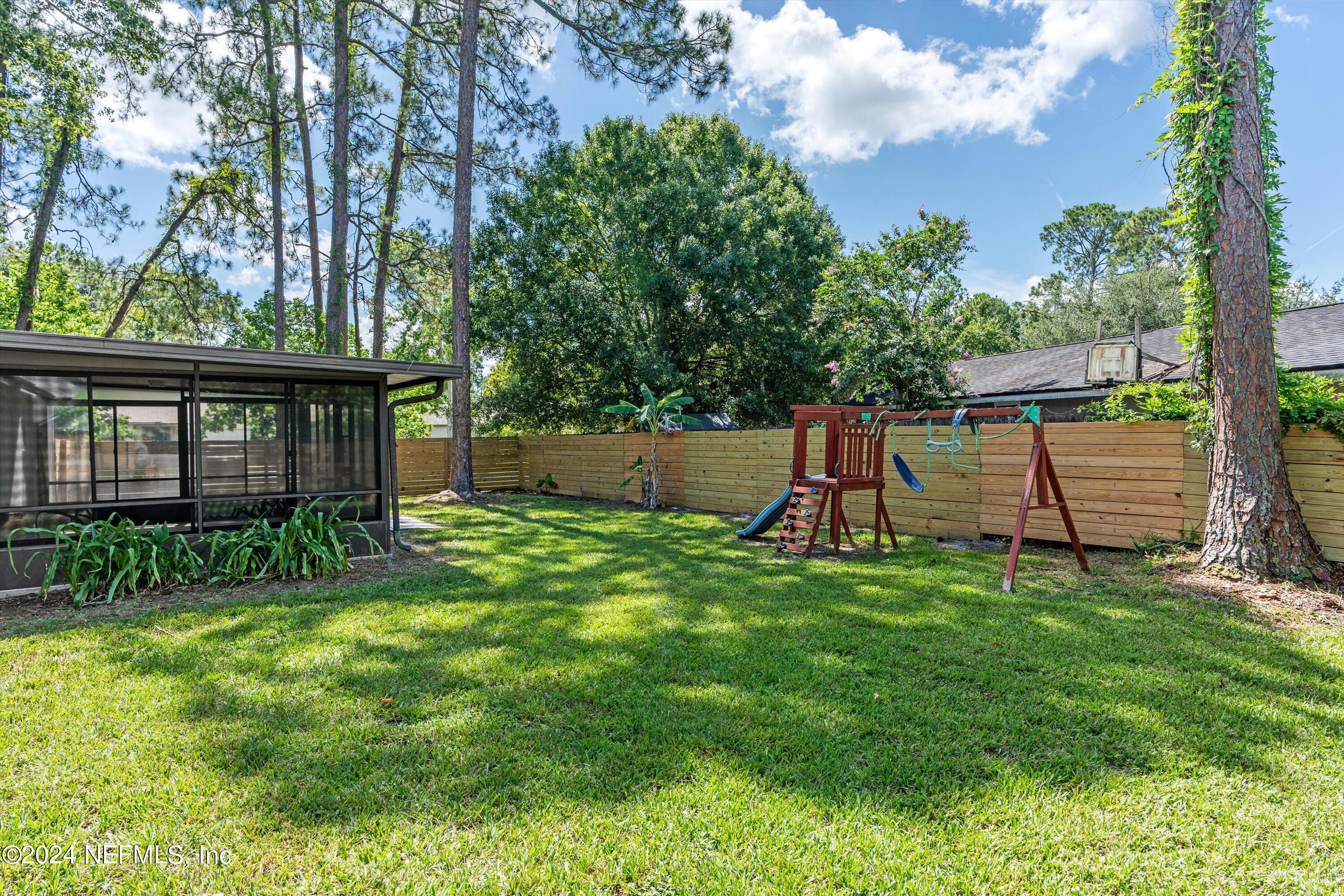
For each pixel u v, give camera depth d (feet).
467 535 28.89
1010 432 22.12
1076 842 7.11
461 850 6.98
